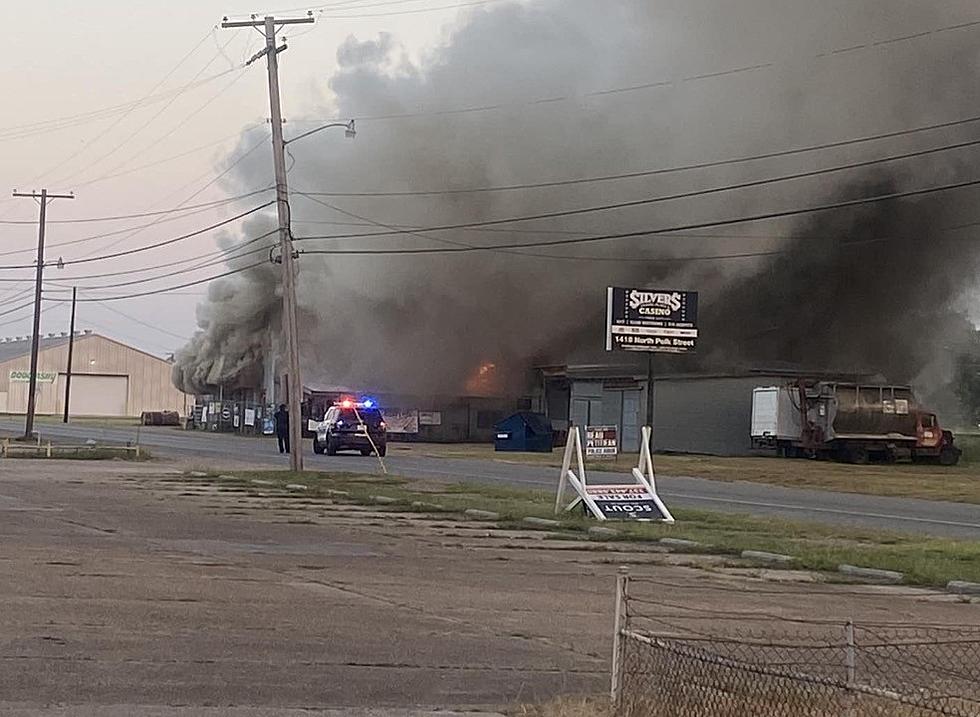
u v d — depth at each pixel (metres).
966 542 21.33
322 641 10.74
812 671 9.55
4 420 97.19
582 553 18.98
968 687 9.00
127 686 8.66
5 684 8.57
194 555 16.92
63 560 15.67
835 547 19.95
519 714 8.16
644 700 7.80
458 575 15.88
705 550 19.64
